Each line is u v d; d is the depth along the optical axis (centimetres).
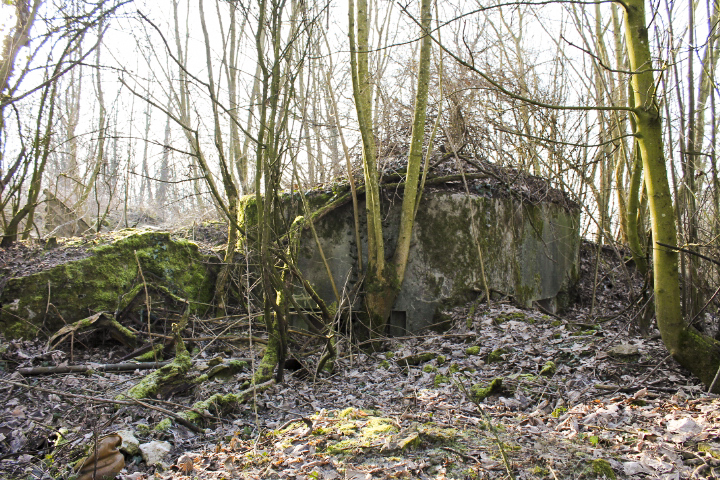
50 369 505
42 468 332
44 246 696
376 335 708
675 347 450
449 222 752
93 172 1095
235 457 347
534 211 866
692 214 534
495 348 601
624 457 309
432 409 429
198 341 646
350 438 355
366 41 715
